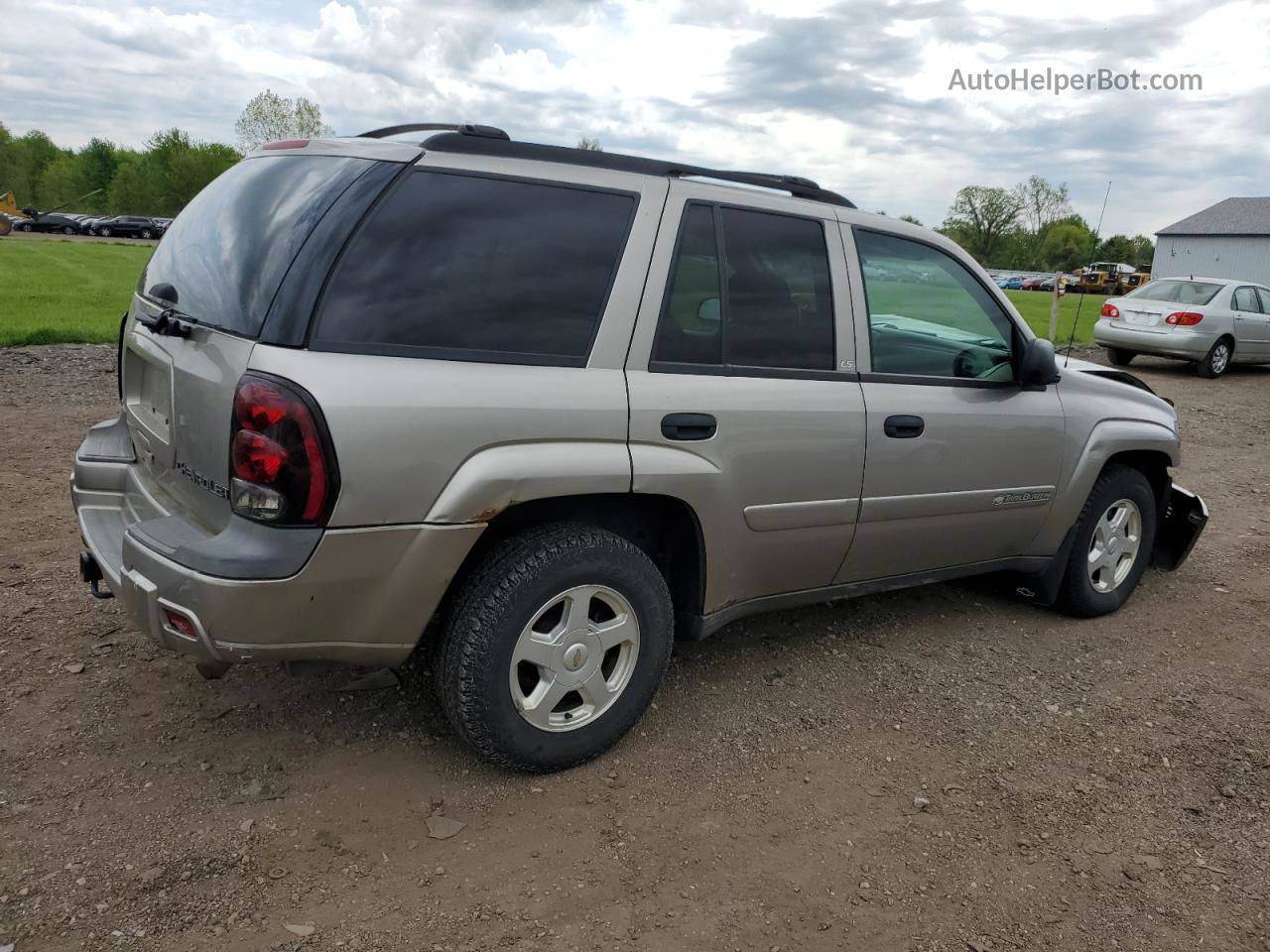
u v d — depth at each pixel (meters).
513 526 2.94
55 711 3.14
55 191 94.06
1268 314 14.96
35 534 4.75
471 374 2.63
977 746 3.39
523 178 2.83
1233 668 4.20
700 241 3.13
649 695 3.17
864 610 4.62
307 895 2.41
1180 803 3.11
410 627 2.67
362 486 2.44
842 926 2.45
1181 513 5.16
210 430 2.55
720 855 2.70
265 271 2.54
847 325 3.51
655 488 2.95
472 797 2.88
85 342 11.80
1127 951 2.43
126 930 2.25
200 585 2.39
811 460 3.36
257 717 3.21
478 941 2.31
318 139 3.07
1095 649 4.34
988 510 4.03
